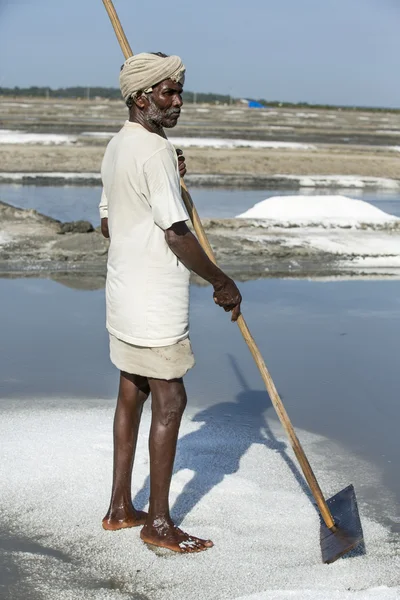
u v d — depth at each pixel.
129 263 2.97
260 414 4.61
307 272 8.84
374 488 3.67
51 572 2.87
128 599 2.71
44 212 13.77
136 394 3.18
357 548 3.09
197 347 5.94
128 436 3.18
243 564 2.93
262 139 33.22
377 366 5.65
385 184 21.12
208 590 2.77
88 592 2.74
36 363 5.43
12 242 9.45
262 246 9.82
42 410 4.48
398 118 72.88
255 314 6.98
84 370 5.32
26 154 22.36
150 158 2.89
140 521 3.21
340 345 6.14
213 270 2.99
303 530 3.21
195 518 3.27
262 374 3.15
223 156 23.73
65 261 8.74
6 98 85.62
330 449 4.12
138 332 2.97
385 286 8.30
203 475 3.67
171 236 2.89
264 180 20.53
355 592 2.73
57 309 6.93
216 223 11.34
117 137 3.04
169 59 2.95
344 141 34.78
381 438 4.31
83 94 107.06
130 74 2.96
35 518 3.24
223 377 5.28
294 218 11.98
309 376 5.37
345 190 20.09
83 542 3.08
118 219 3.00
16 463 3.71
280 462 3.89
